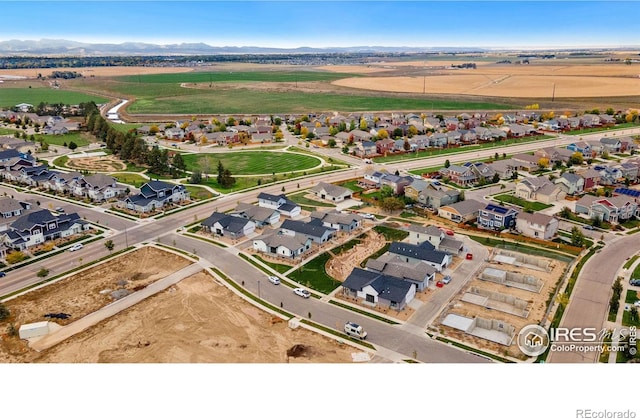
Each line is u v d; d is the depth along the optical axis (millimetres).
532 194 92812
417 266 60250
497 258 66312
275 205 87812
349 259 67125
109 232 77625
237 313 52844
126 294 57031
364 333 47719
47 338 47906
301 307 54250
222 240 74062
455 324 49812
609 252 67688
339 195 92812
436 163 121875
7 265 65188
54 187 102188
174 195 92688
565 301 53031
